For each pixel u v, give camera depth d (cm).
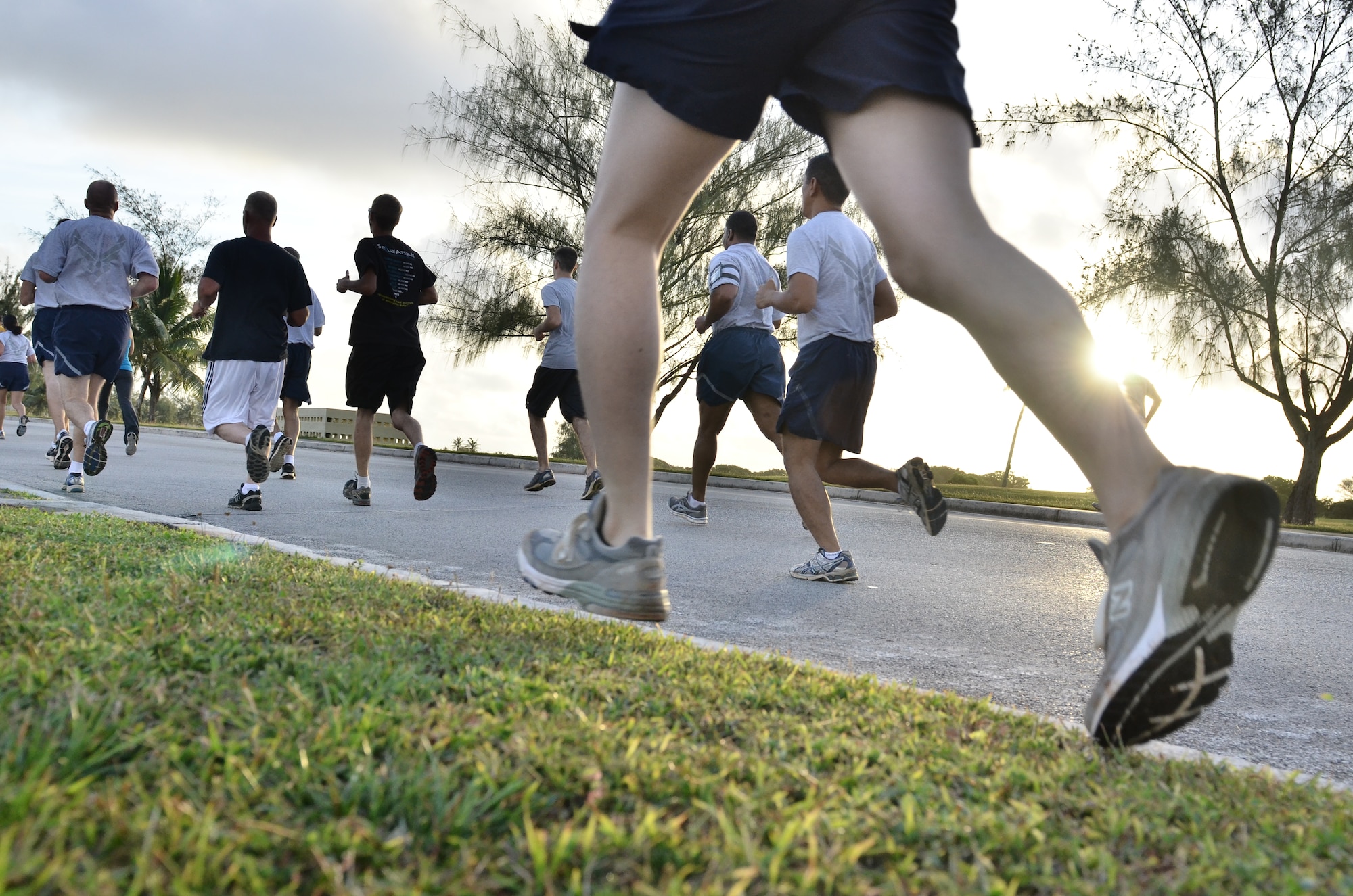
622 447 161
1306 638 364
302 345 865
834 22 137
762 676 190
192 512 560
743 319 593
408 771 109
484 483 969
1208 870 100
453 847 93
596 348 157
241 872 83
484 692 152
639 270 157
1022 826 110
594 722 137
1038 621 358
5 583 212
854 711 166
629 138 151
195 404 4175
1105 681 140
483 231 1941
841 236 419
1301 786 144
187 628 174
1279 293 1503
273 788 102
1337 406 1533
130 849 85
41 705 119
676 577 422
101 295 641
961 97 136
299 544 451
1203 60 1506
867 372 427
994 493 1673
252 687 140
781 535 630
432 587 275
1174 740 211
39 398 3228
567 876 89
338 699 137
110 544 312
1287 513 1590
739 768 122
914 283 137
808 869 89
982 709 179
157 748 108
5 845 74
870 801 115
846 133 140
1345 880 98
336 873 85
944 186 133
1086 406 133
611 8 149
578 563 163
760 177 1872
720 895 85
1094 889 94
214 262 588
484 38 1847
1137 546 135
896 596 400
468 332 1919
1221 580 129
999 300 131
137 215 3316
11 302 3219
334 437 2170
